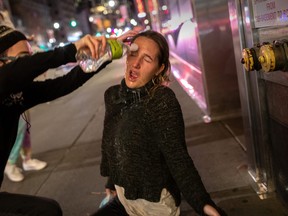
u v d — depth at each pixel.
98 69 1.82
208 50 4.86
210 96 5.00
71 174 4.30
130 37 1.79
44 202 1.78
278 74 2.25
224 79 4.94
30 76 1.46
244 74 2.82
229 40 4.81
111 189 2.17
